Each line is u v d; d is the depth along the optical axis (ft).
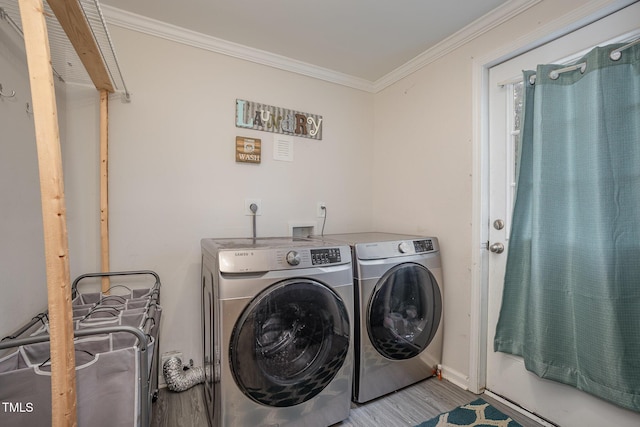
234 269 4.11
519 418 5.14
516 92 5.57
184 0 5.28
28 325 3.53
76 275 5.37
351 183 8.43
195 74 6.36
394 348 5.72
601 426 4.39
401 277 5.81
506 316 5.49
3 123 3.37
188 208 6.29
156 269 6.01
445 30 6.17
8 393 2.65
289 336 4.63
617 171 4.10
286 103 7.42
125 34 5.74
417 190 7.32
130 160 5.79
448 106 6.56
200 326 6.34
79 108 5.41
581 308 4.44
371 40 6.55
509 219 5.64
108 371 2.97
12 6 3.34
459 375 6.16
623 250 4.08
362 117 8.63
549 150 4.74
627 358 4.03
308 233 7.79
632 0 4.06
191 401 5.49
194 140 6.34
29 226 3.86
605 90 4.15
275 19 5.83
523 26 5.20
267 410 4.37
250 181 6.95
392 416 5.19
